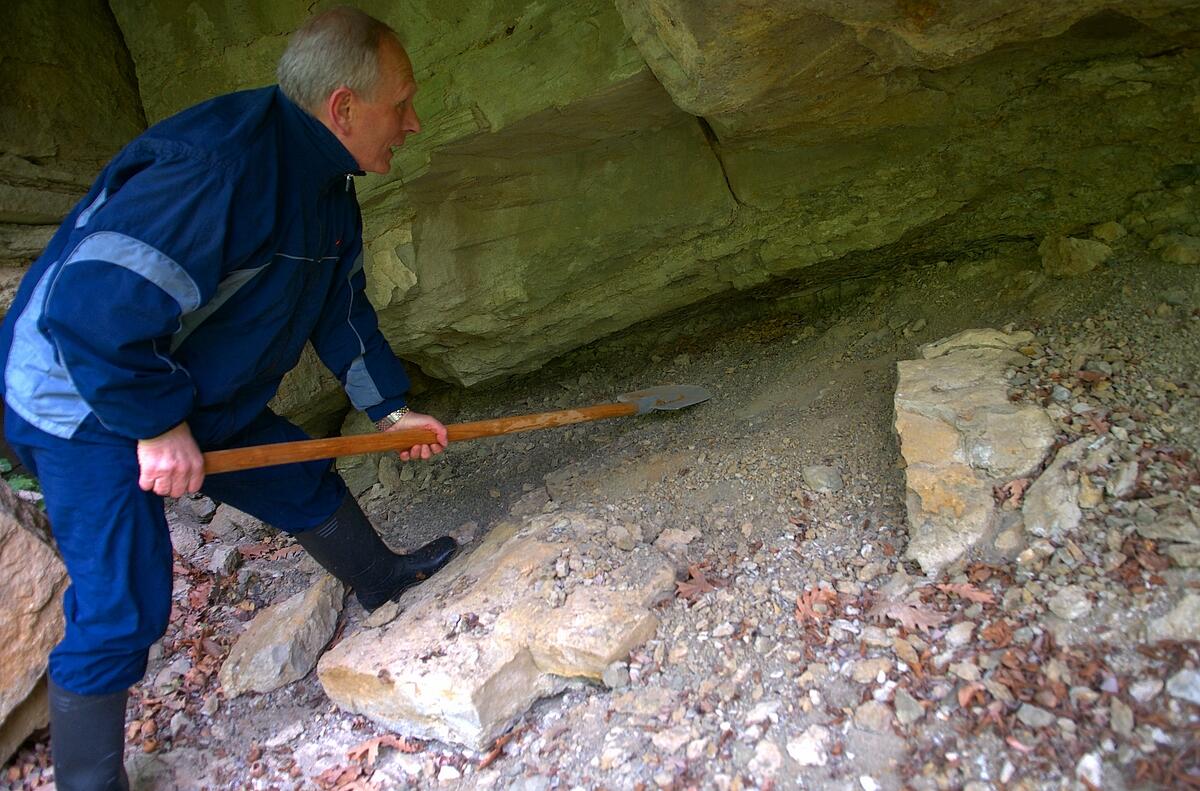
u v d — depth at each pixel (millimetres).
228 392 2475
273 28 3453
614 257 3762
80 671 2250
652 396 3818
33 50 3393
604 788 2186
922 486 2574
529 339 4102
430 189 3455
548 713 2537
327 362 2990
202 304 2184
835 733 2111
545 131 3230
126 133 3703
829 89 2754
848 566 2633
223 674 3021
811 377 3721
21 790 2623
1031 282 3363
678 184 3535
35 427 2205
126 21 3623
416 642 2686
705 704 2312
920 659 2209
